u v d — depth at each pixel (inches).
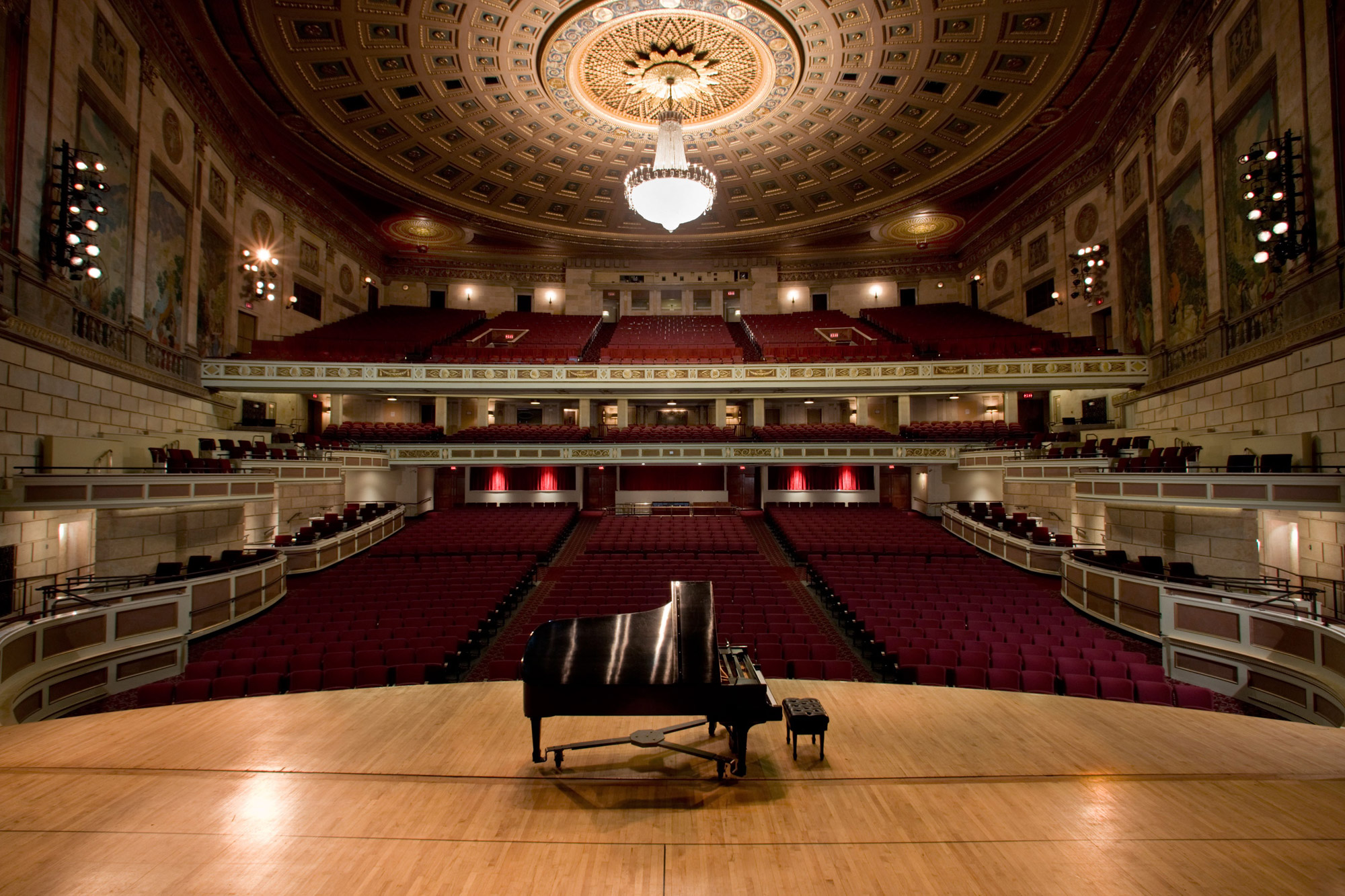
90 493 394.9
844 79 705.0
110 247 512.7
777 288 1221.1
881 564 590.2
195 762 184.7
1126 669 324.2
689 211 583.8
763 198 1003.3
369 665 350.9
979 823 153.4
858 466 1017.5
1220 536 486.0
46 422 434.6
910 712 227.8
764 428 992.9
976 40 632.4
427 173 893.2
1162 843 145.1
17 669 307.0
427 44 636.7
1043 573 595.2
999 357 794.2
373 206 985.5
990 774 179.5
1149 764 186.1
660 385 826.8
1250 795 168.1
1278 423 460.4
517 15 604.7
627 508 1003.9
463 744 197.2
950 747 197.2
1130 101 692.1
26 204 414.9
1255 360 479.8
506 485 1031.0
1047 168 867.4
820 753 187.3
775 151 867.4
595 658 176.4
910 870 135.4
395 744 197.0
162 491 432.8
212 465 534.9
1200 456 505.0
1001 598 468.1
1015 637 376.8
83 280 478.3
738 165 907.4
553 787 170.1
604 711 173.9
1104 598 450.9
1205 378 557.6
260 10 579.8
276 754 189.6
